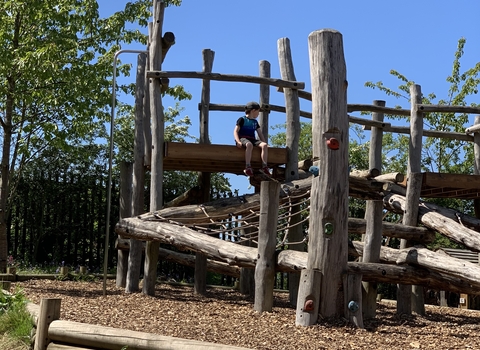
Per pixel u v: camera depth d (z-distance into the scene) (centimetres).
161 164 1022
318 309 762
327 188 780
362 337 703
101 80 1441
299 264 802
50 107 1442
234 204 1017
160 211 1005
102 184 1762
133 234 989
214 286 1347
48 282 1231
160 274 1652
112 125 1007
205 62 1184
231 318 793
